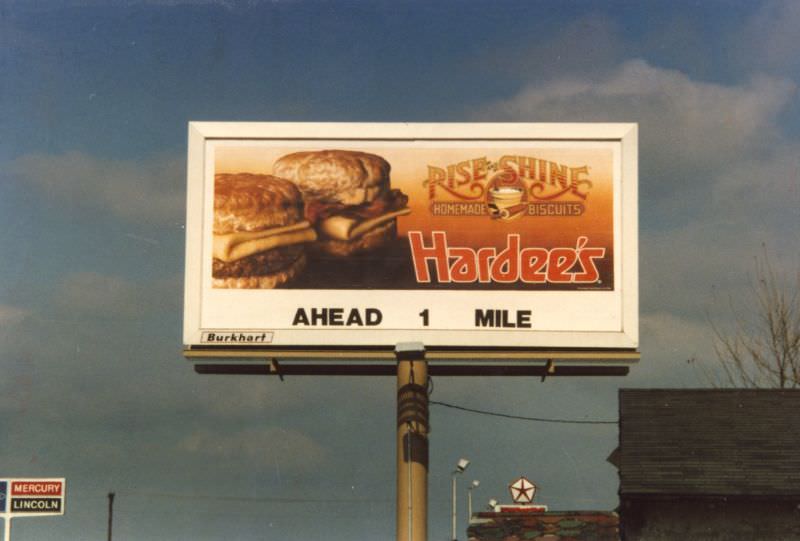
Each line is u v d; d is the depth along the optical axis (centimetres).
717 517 3222
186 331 3334
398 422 3300
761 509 3212
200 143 3406
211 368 3378
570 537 3869
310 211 3375
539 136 3375
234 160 3403
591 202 3341
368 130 3400
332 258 3356
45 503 4553
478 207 3356
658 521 3244
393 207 3369
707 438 3347
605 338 3291
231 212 3384
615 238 3328
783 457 3278
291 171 3394
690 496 3209
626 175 3344
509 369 3397
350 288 3341
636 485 3241
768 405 3425
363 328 3325
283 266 3359
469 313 3319
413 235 3356
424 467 3278
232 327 3338
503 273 3328
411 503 3266
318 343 3322
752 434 3347
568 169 3356
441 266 3341
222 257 3366
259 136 3409
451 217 3359
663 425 3394
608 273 3319
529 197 3350
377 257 3350
